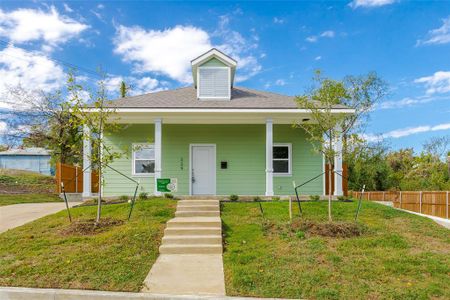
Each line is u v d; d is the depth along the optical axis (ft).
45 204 49.08
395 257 23.54
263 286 19.48
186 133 52.37
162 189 43.93
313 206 37.01
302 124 48.98
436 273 21.38
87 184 44.52
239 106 45.50
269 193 44.78
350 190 80.84
